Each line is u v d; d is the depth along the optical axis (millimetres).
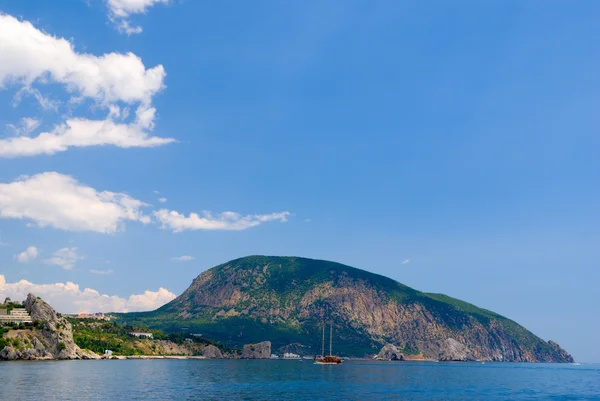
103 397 159625
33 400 148375
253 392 189375
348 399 176500
